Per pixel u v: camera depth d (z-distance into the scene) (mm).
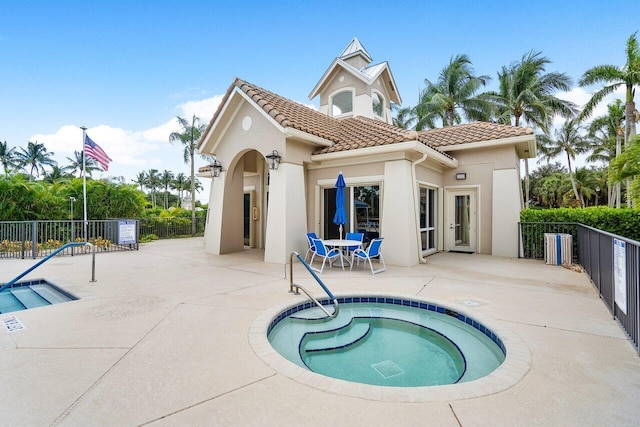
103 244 14711
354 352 4711
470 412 2783
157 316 5305
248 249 14398
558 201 45844
